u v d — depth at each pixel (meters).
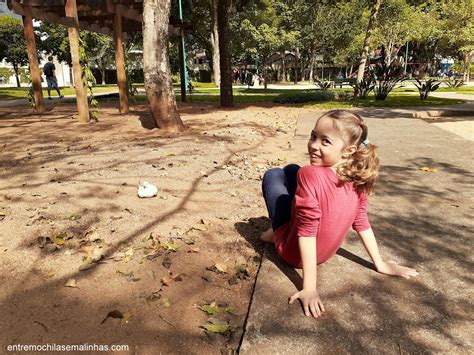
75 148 5.97
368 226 2.35
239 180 4.43
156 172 4.59
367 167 2.01
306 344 1.79
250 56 48.97
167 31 7.07
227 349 1.88
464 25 36.53
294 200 2.11
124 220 3.28
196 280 2.44
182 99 15.41
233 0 18.89
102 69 47.53
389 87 15.70
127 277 2.46
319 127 2.02
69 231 3.07
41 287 2.37
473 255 2.62
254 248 2.86
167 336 1.97
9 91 24.98
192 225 3.22
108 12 10.27
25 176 4.48
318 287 2.21
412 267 2.46
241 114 10.56
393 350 1.75
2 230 3.09
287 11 45.25
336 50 49.47
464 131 7.88
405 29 35.19
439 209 3.48
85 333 1.99
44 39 39.75
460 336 1.84
